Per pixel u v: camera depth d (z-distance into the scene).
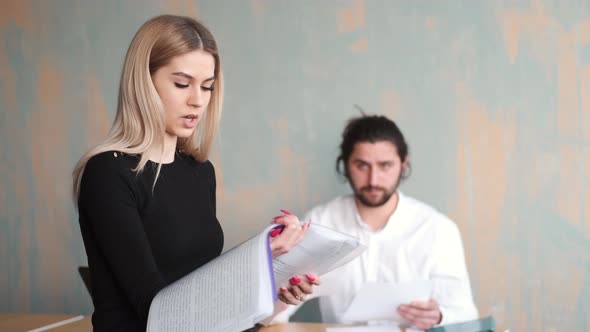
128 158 1.27
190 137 1.50
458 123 2.82
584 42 2.71
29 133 3.20
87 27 3.14
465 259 2.83
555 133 2.74
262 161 2.99
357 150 2.56
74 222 3.17
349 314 2.05
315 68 2.93
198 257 1.39
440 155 2.84
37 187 3.20
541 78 2.75
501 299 2.80
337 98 2.91
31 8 3.19
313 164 2.94
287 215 1.24
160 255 1.31
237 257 1.08
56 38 3.17
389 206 2.66
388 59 2.87
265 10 2.98
